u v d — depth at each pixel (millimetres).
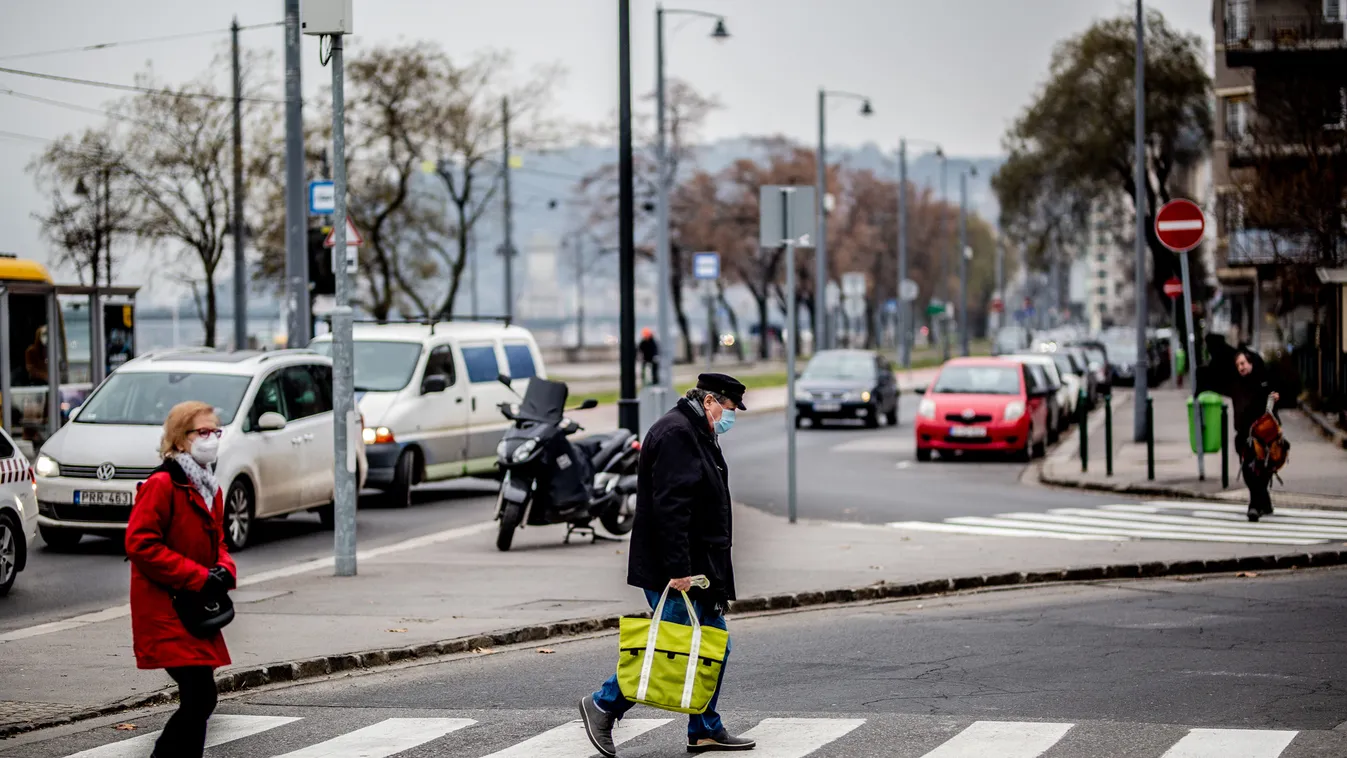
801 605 19797
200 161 63781
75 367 40906
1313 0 82750
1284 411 57094
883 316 189875
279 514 26391
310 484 27219
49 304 38281
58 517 24188
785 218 27625
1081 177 95500
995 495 34375
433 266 78750
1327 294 56125
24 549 20844
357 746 12344
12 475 20625
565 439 25375
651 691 11617
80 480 24078
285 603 19156
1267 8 83625
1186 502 32000
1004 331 104812
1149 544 25062
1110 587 21406
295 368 27453
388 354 33438
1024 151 97688
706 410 12008
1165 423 55750
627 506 26594
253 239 64812
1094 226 102562
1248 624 17859
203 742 10914
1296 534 26203
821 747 12094
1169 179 97438
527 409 25500
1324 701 13562
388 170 72750
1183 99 92000
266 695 14508
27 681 14516
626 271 31203
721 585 11930
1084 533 26953
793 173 137000
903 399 80688
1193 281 98625
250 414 25688
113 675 14805
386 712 13680
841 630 17969
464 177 75250
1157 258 96562
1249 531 26734
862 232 150500
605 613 18422
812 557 23562
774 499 33719
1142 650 16281
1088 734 12352
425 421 32844
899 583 20766
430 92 71688
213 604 10750
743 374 103812
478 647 16828
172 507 10688
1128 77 92438
